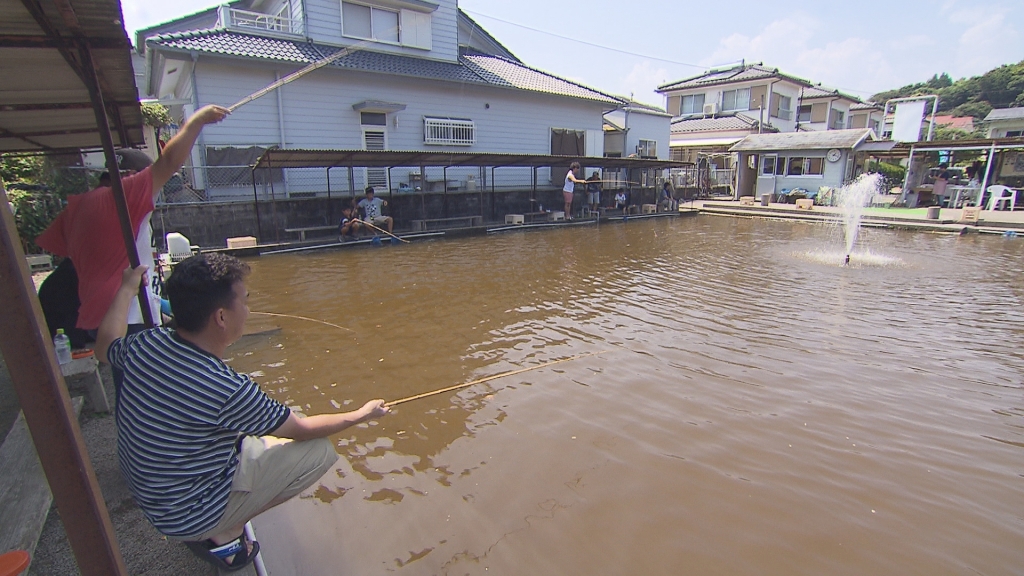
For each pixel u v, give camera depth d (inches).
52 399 54.7
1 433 131.5
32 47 103.0
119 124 170.6
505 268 399.5
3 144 198.4
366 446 150.7
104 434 138.6
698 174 1066.7
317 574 104.0
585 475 137.9
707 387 190.4
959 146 817.5
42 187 334.6
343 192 600.1
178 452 74.0
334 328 251.1
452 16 706.2
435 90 670.5
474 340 236.2
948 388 191.6
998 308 296.7
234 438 80.7
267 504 87.2
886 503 128.8
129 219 112.1
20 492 104.8
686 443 153.6
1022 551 114.0
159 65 530.0
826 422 166.7
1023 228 617.9
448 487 132.5
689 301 308.5
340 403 175.5
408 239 547.2
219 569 90.5
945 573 107.5
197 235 466.9
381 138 631.8
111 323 86.4
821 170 922.1
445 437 155.6
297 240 519.2
